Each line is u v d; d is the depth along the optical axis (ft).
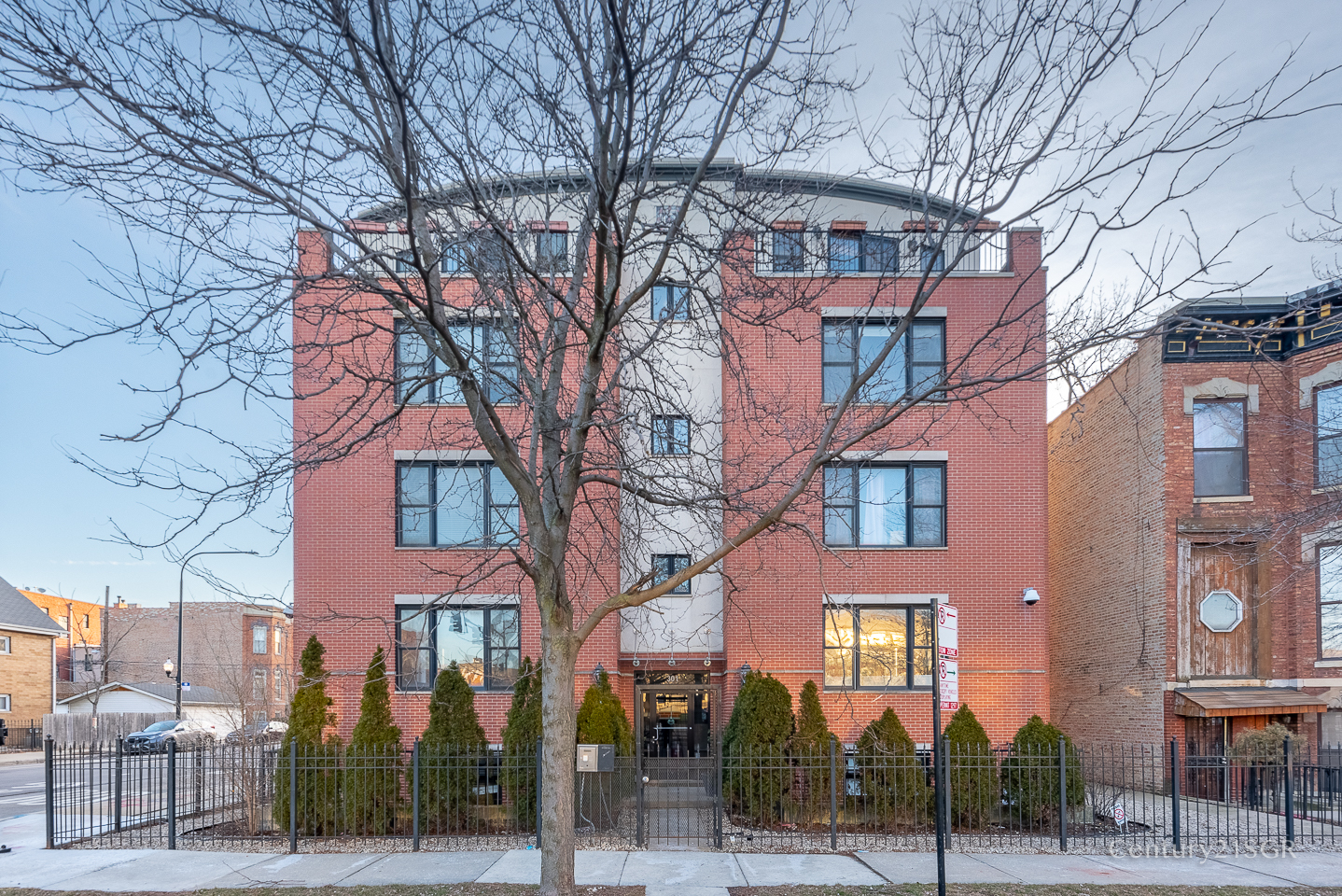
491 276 29.07
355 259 26.45
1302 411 54.90
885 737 44.86
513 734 43.88
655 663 57.52
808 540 55.47
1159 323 28.09
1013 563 55.52
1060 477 72.59
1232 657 55.62
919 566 55.52
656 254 54.19
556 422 26.43
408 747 53.16
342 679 54.24
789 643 54.70
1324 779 50.67
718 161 54.03
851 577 55.36
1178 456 56.49
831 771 39.47
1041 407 56.44
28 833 42.70
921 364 47.93
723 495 27.55
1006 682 54.65
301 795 42.09
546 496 27.07
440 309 25.71
